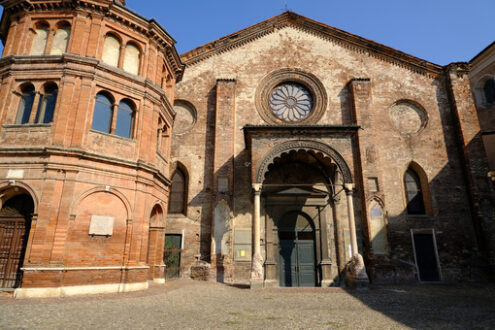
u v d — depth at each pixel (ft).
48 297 40.60
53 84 50.72
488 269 65.98
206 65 79.46
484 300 44.39
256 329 27.20
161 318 30.66
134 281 48.80
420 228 69.00
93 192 47.52
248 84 78.13
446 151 74.18
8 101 49.49
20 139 47.32
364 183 68.08
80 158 46.91
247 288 56.13
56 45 53.06
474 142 72.69
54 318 29.37
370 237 65.31
